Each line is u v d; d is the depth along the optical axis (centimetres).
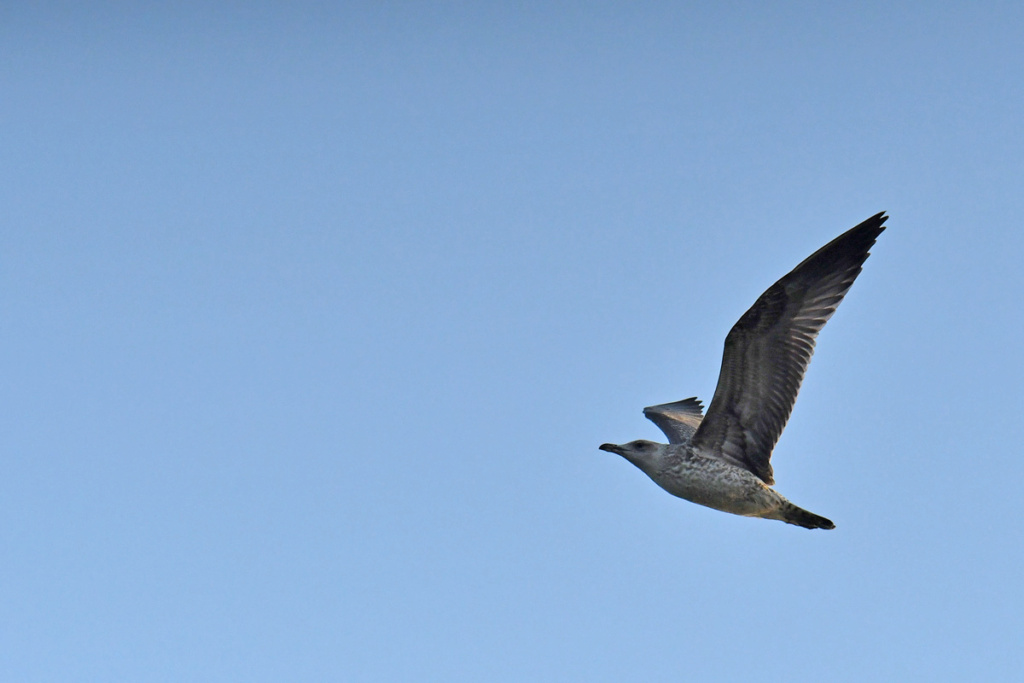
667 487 1741
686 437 1988
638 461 1759
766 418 1677
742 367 1661
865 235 1664
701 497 1712
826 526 1666
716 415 1702
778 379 1656
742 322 1631
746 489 1666
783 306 1633
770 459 1689
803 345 1636
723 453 1719
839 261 1647
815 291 1641
